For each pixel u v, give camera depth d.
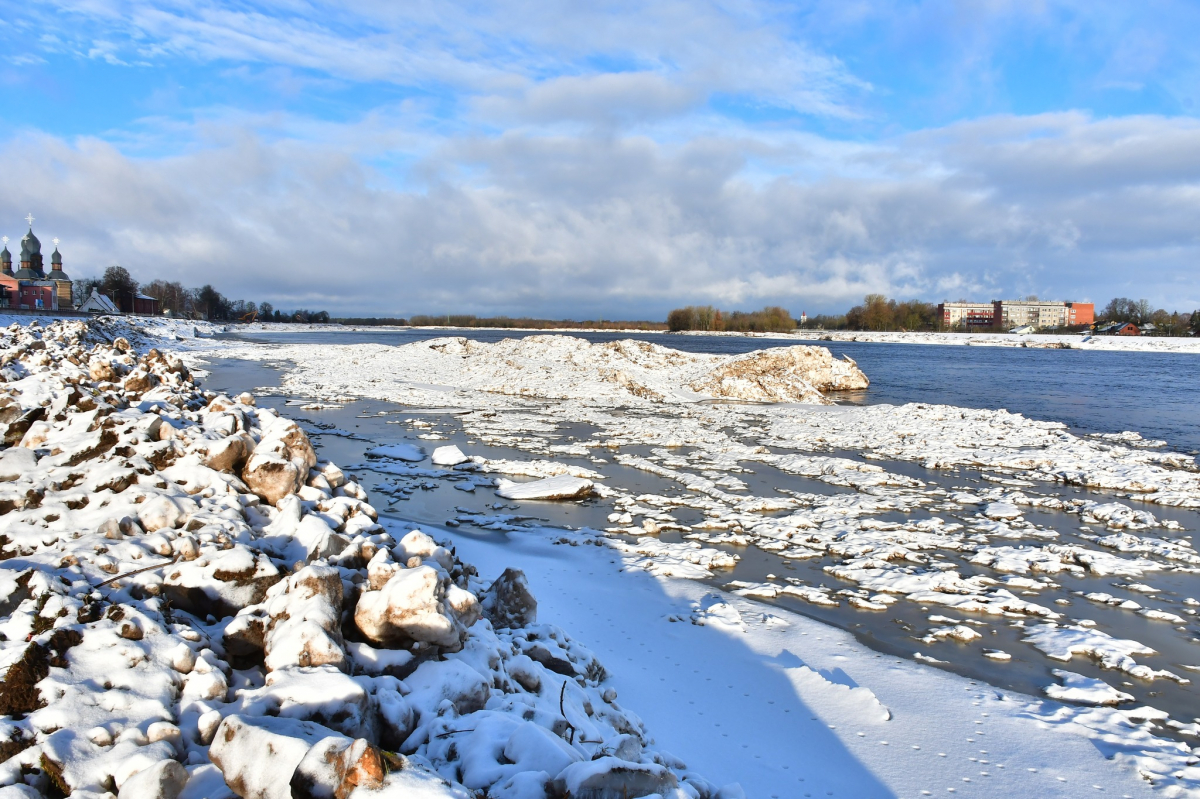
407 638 6.02
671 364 48.50
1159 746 8.00
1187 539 16.53
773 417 33.81
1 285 89.69
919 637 11.05
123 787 3.93
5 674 4.54
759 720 8.09
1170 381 59.09
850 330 197.75
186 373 17.44
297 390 39.75
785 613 11.66
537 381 42.84
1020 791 7.05
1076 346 133.75
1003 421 32.41
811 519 17.30
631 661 9.40
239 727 4.19
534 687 6.74
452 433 28.16
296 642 5.33
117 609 5.35
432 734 5.15
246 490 8.58
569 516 17.27
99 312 93.69
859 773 7.18
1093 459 24.56
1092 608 12.48
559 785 4.46
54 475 7.74
